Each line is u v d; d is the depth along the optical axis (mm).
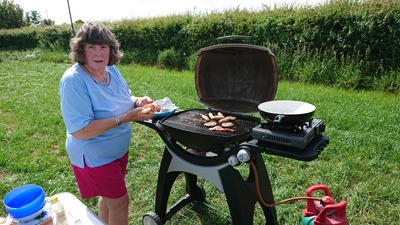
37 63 12648
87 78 1863
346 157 3434
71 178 3297
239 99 2309
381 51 7062
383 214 2570
